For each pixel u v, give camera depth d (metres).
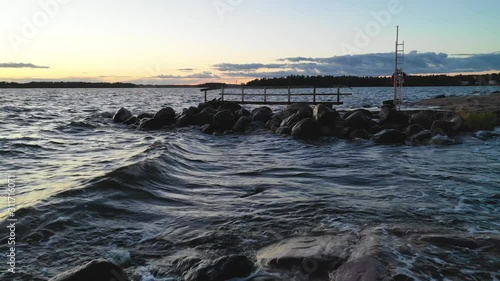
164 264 4.65
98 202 6.78
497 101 30.52
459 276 4.20
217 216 6.44
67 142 16.69
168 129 21.48
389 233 5.38
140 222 6.14
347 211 6.56
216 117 20.28
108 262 4.02
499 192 7.85
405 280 4.06
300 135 17.50
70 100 66.00
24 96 89.38
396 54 23.23
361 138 16.80
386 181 8.97
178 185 8.63
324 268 4.38
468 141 15.76
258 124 20.39
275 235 5.50
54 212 6.16
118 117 24.94
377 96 64.25
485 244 4.96
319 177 9.52
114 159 12.10
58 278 3.88
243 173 10.12
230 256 4.45
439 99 36.31
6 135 18.28
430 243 5.00
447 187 8.30
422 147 14.64
